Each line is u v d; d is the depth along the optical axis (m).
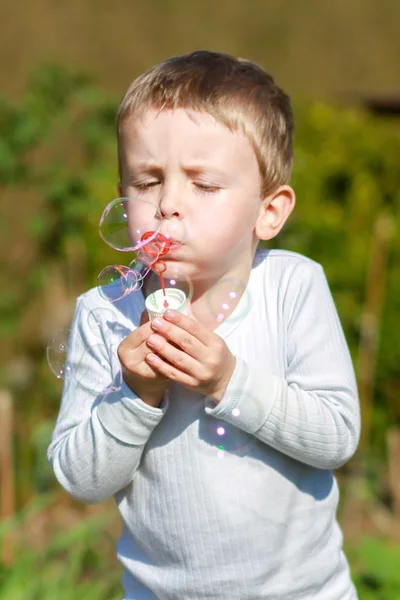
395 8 8.06
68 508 4.74
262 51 8.07
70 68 6.36
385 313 5.02
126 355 1.90
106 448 1.99
